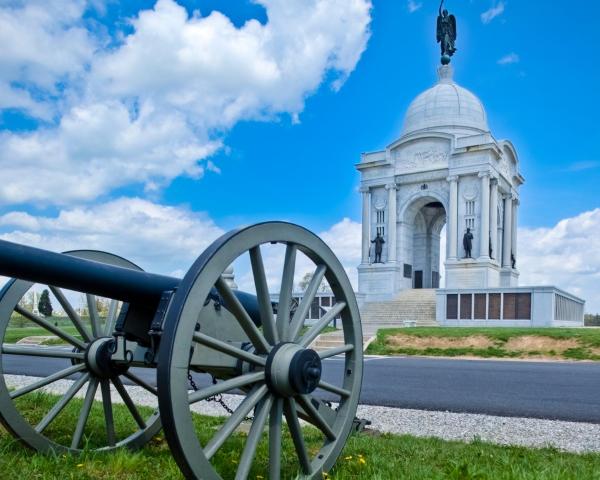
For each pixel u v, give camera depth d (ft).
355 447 19.65
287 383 13.66
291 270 14.76
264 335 14.34
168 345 11.68
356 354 16.71
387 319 136.98
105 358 18.44
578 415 30.37
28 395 29.63
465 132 163.73
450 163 149.28
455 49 190.80
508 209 166.91
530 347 79.00
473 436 24.30
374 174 160.66
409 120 176.24
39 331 108.88
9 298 17.75
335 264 16.05
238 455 17.58
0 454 16.28
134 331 16.22
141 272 15.61
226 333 15.24
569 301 143.02
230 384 12.87
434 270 176.45
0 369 17.08
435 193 153.07
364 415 29.55
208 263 12.42
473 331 88.17
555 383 44.21
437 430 26.02
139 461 16.33
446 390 39.86
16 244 13.08
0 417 16.67
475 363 64.49
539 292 118.73
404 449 20.08
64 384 41.22
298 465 16.43
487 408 32.50
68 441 19.80
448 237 148.15
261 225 13.73
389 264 154.10
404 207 157.38
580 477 15.89
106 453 17.56
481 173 144.97
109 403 18.85
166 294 14.39
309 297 15.25
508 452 20.04
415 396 36.96
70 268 13.83
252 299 18.85
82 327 19.07
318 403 15.96
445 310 127.95
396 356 76.84
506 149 163.22
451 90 173.17
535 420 28.60
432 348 81.00
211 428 23.45
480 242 144.36
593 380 46.47
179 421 11.66
